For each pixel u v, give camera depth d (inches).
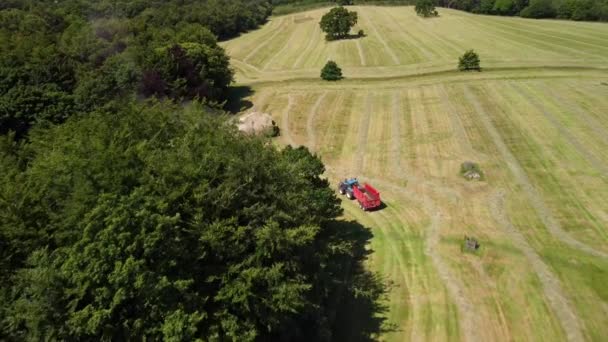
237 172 662.5
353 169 1450.5
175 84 1925.4
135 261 521.3
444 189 1267.2
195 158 678.5
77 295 540.1
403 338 785.6
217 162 669.9
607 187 1193.4
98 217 557.3
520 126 1635.1
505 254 973.2
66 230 588.7
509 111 1786.4
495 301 848.3
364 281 931.3
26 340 524.7
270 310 629.3
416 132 1680.6
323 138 1713.8
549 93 1950.1
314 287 747.4
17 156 908.6
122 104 1019.9
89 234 550.0
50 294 532.7
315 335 755.4
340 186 1302.9
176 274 581.9
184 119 827.4
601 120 1628.9
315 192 943.0
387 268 970.1
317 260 742.5
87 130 815.1
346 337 796.0
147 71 1867.6
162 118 814.5
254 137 782.5
